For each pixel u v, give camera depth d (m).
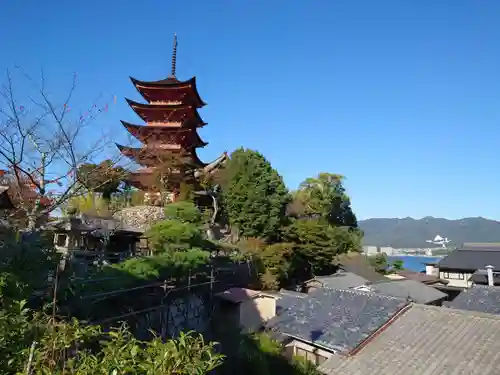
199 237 16.28
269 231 27.77
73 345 4.45
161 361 3.34
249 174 28.88
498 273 35.06
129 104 30.19
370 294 16.84
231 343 14.41
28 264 6.44
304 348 15.32
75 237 16.72
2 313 4.33
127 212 25.23
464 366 9.78
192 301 14.72
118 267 10.70
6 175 11.73
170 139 28.75
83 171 9.99
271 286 23.36
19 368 3.69
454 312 12.55
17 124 13.24
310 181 41.56
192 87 31.14
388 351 11.45
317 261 29.94
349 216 44.78
